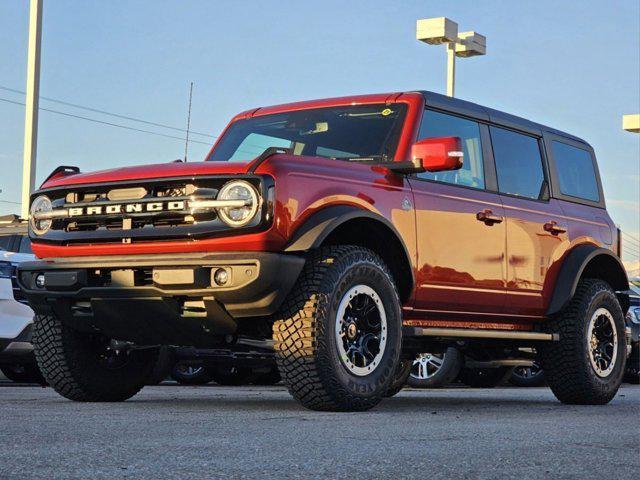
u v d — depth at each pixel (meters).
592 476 2.78
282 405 5.75
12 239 9.15
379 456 3.12
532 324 7.08
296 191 5.15
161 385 10.17
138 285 5.25
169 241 5.18
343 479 2.64
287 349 5.14
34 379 9.70
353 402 5.27
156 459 2.96
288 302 5.17
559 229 7.06
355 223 5.52
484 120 6.79
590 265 7.52
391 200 5.69
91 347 6.04
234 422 4.30
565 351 7.07
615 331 7.37
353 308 5.35
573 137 7.80
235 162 5.21
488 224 6.41
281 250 5.09
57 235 5.53
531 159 7.16
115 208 5.31
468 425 4.36
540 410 5.95
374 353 5.44
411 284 5.77
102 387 6.10
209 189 5.12
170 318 5.27
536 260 6.84
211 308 5.11
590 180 7.83
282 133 6.61
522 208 6.79
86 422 4.18
